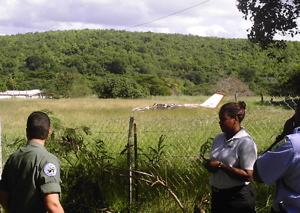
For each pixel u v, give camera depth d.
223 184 3.83
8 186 3.29
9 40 154.62
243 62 111.75
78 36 157.38
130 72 112.81
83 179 5.07
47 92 58.41
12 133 12.35
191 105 23.23
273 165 2.84
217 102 24.00
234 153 3.78
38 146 3.26
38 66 113.31
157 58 130.50
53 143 5.06
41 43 146.88
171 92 65.69
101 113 19.22
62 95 56.44
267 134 7.73
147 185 5.51
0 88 72.94
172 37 158.25
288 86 28.53
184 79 101.56
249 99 32.97
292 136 2.85
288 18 8.18
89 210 5.07
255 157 3.77
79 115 17.98
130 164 5.15
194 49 140.00
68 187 5.09
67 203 5.04
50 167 3.15
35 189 3.14
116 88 46.84
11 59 124.06
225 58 121.69
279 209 2.89
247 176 3.71
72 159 5.47
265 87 46.94
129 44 143.75
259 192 5.41
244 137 3.79
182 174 5.80
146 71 113.44
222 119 3.84
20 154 3.25
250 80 79.88
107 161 5.83
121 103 30.12
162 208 5.18
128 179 5.17
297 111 3.09
